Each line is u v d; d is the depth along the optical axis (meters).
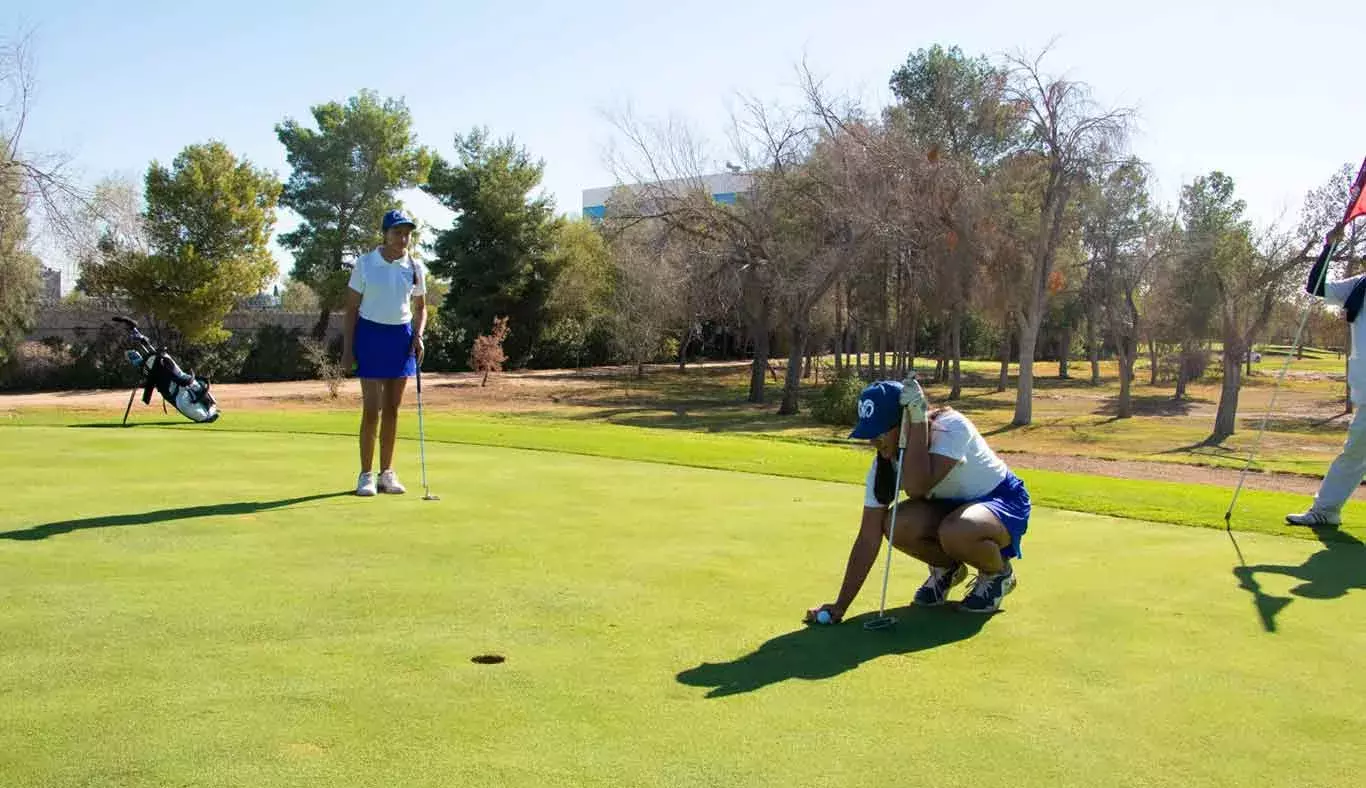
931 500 4.77
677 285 30.05
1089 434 26.44
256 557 5.26
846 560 5.61
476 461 9.69
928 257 28.52
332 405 28.30
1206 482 13.45
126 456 9.05
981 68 42.94
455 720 3.11
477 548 5.63
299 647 3.79
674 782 2.72
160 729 2.97
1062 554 6.05
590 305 51.97
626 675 3.62
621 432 14.15
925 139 32.94
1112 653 4.06
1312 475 14.77
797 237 30.23
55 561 5.03
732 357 64.62
